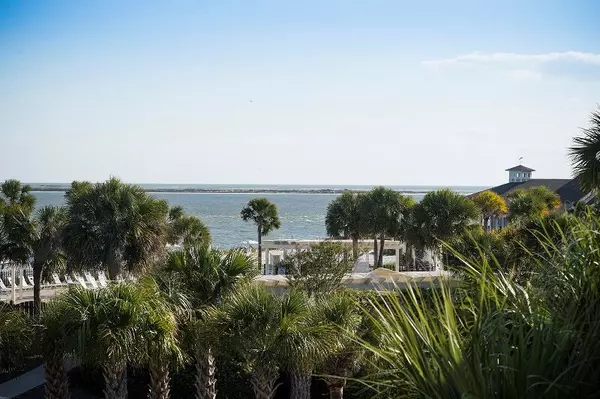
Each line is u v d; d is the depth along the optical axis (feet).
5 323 42.68
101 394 57.26
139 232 76.23
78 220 75.92
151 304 40.91
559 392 12.66
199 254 46.32
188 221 123.65
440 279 18.49
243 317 38.47
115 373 41.86
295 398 44.34
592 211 18.24
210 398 45.39
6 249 78.84
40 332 42.83
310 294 64.59
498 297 16.53
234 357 55.36
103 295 40.06
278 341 38.14
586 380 13.01
